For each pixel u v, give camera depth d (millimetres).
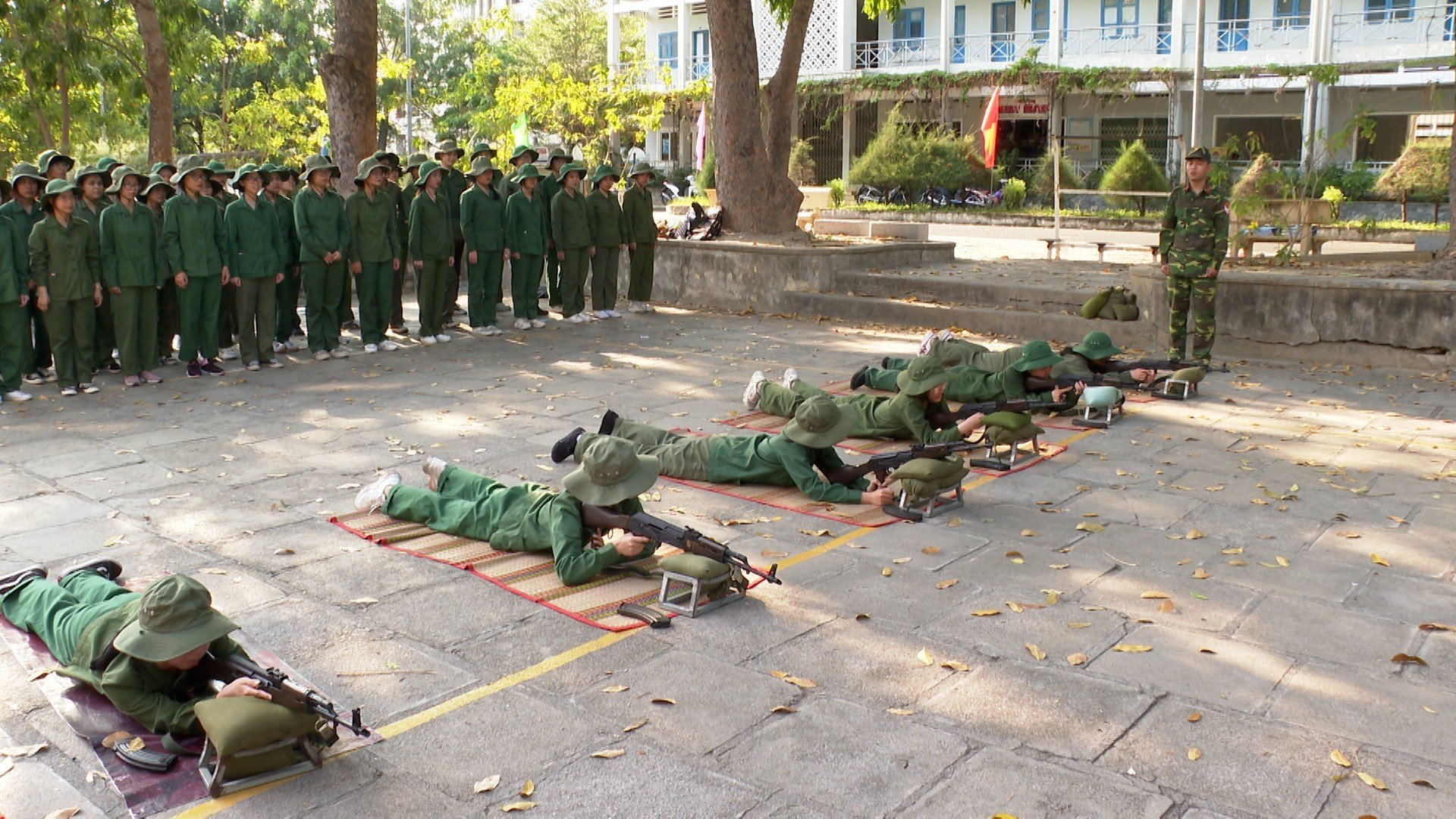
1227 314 11859
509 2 54094
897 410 7727
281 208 12227
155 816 3658
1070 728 4156
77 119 25734
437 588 5527
